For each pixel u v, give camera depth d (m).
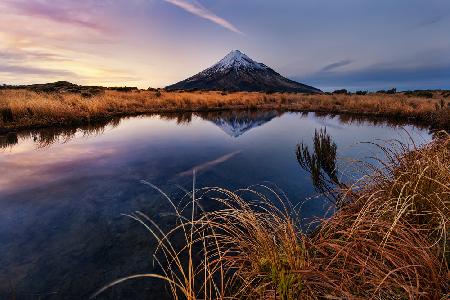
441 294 1.71
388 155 3.95
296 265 2.09
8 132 12.41
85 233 4.43
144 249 4.00
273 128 16.39
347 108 27.77
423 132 14.38
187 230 4.39
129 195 5.89
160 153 9.68
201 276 3.33
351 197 3.76
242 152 9.98
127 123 17.02
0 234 4.41
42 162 8.29
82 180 6.77
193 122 18.66
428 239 2.43
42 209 5.25
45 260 3.78
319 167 7.16
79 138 11.99
